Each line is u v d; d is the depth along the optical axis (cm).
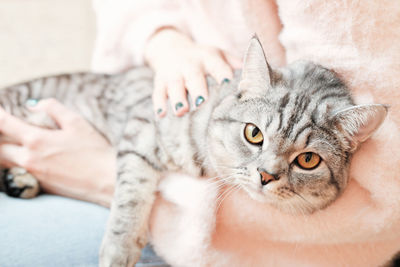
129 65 63
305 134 43
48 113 55
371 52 40
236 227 44
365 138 41
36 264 43
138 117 52
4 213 47
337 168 44
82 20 93
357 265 44
